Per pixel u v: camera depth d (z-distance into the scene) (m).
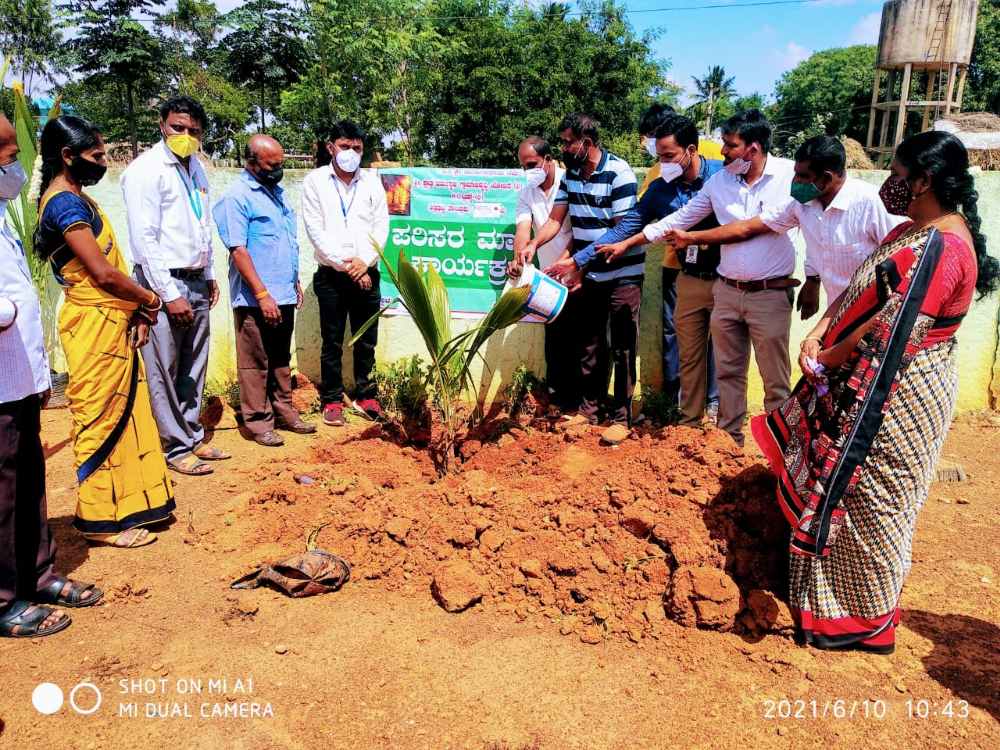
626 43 31.27
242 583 3.33
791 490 2.91
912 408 2.64
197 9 35.12
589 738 2.44
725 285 4.28
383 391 5.87
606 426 5.11
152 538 3.74
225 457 4.89
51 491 4.36
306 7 24.12
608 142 30.91
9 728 2.47
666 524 3.36
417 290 4.27
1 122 2.69
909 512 2.77
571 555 3.33
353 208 5.25
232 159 31.52
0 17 27.88
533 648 2.93
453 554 3.49
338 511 3.84
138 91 32.06
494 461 4.61
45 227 3.33
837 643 2.92
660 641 2.96
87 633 3.01
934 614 3.18
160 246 4.41
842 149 3.45
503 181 5.69
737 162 4.05
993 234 5.54
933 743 2.43
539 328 5.88
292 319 5.30
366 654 2.88
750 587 3.19
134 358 3.66
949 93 26.09
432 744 2.41
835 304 3.09
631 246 4.62
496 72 28.25
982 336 5.74
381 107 23.28
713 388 5.61
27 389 2.93
